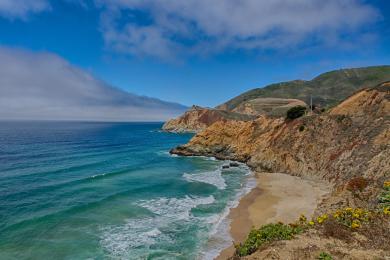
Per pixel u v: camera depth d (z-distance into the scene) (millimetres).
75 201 29938
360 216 12727
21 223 23766
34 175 41031
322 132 42625
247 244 11961
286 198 30844
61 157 57844
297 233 11945
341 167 34625
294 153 44500
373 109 38719
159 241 20734
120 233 22125
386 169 25234
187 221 24516
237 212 26688
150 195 32531
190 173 45531
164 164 53406
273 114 59406
